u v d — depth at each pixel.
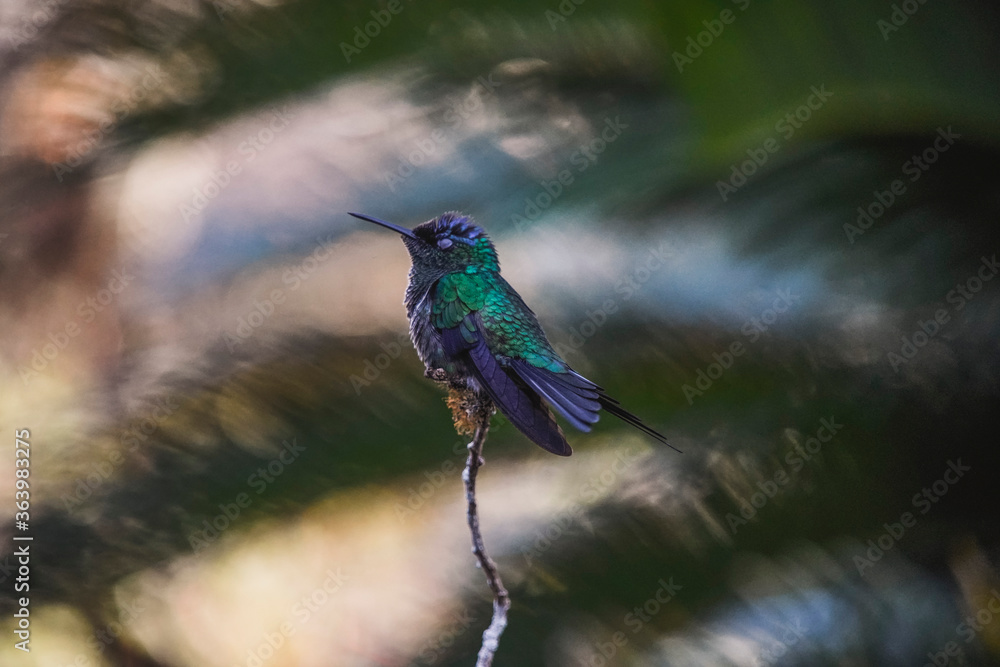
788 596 8.91
